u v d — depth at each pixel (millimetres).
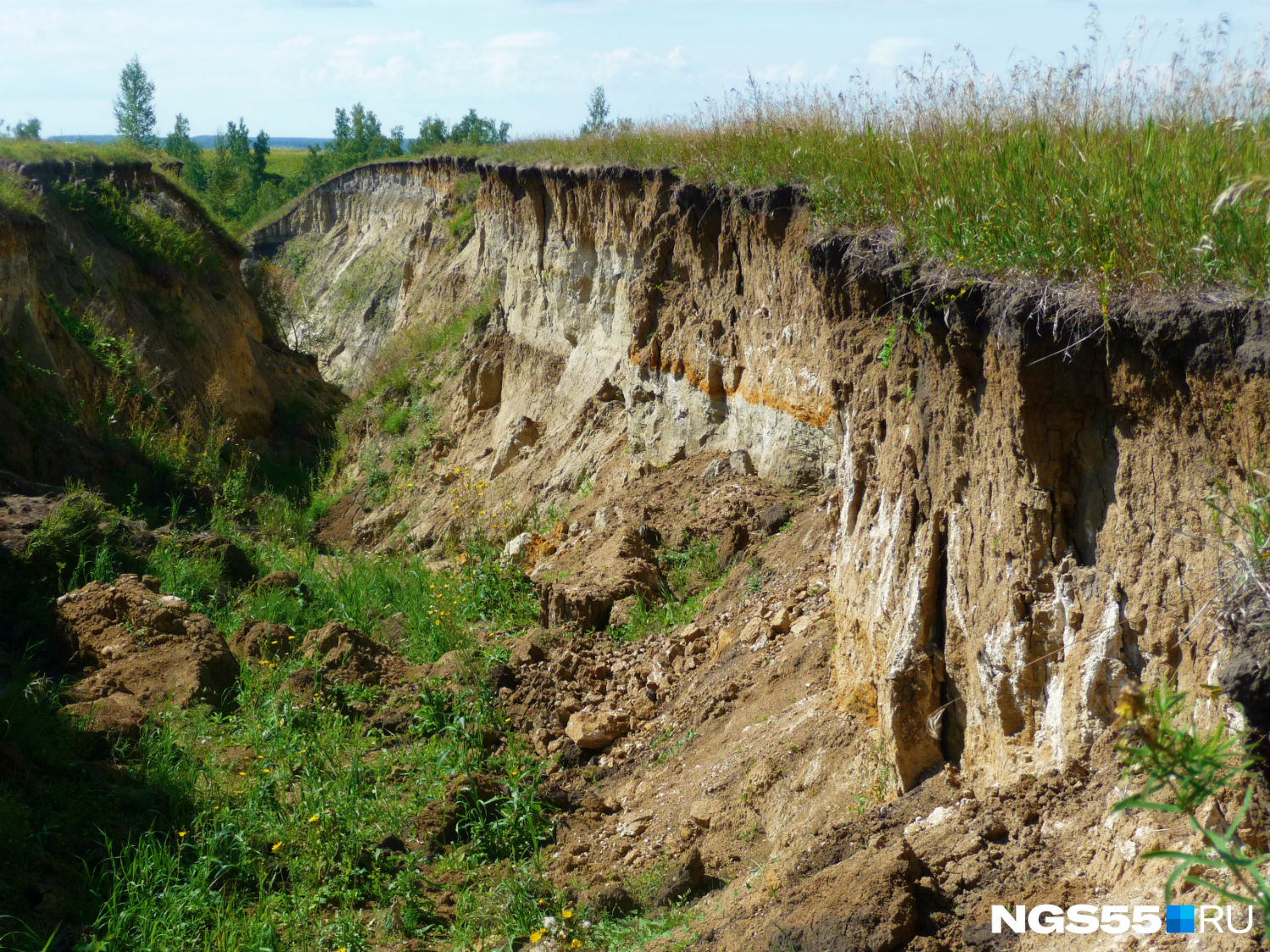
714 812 6387
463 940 5723
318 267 46375
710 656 8875
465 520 17531
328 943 5746
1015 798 4215
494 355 21188
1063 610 4215
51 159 26625
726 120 12602
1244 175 3879
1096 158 4754
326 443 28484
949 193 5480
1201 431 3648
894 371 5676
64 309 20672
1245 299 3525
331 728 8586
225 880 6426
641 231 14969
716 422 12539
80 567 11047
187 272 27031
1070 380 4172
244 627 10789
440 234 31969
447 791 7371
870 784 5434
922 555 5105
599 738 8312
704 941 4605
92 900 5961
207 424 24328
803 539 9328
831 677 6711
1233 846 3008
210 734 8461
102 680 9023
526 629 11078
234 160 82188
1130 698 2277
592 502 14633
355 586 12961
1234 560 3361
